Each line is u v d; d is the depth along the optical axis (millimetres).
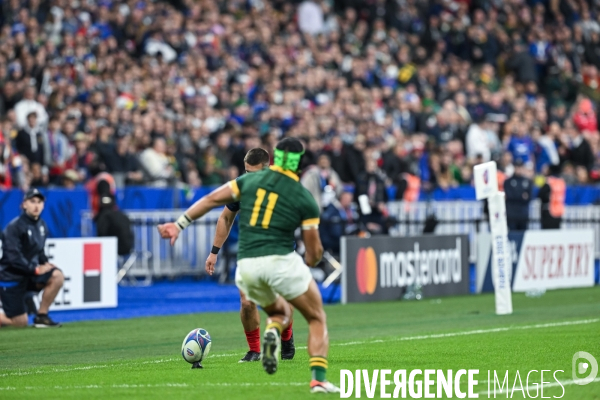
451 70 102312
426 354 35031
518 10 118188
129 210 69750
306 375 29766
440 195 79875
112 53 81312
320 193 65000
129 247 62438
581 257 70062
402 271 60594
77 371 32188
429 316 51219
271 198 25828
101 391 27469
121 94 77188
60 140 69875
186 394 26578
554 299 60938
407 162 78875
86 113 73625
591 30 122875
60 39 80312
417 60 105062
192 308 56500
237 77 87250
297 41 95000
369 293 58812
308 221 25875
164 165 72188
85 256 53531
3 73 74062
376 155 78812
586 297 62188
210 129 79562
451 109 89750
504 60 110812
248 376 29703
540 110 99875
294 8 104062
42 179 67500
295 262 25688
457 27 109438
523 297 62188
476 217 77312
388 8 109000
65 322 49469
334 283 61281
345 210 67438
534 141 93000
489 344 37906
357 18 109188
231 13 96750
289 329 33062
